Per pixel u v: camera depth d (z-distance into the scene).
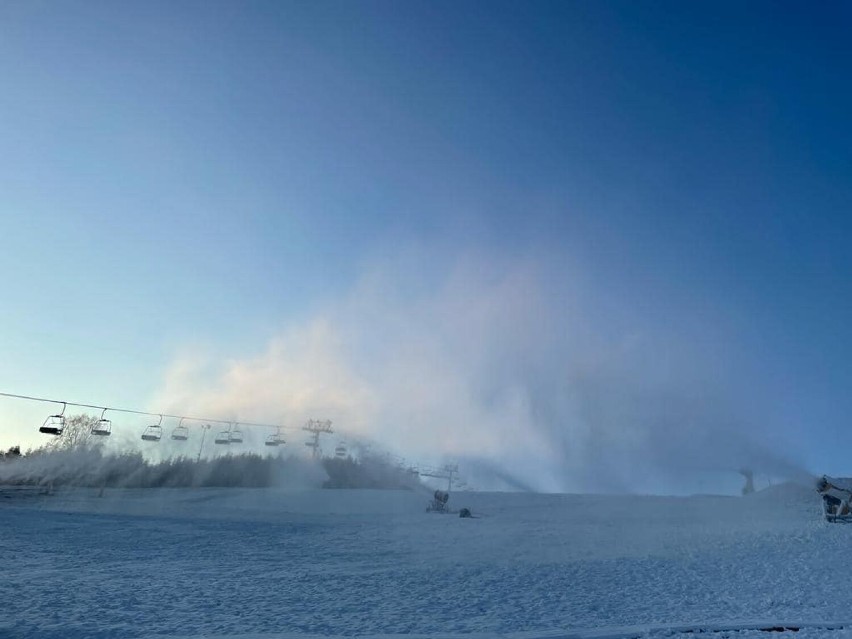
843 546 25.98
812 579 20.25
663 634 13.80
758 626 14.35
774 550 25.89
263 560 25.72
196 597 17.66
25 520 39.75
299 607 16.55
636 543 29.77
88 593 17.86
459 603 17.31
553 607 16.83
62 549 27.64
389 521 43.62
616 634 13.77
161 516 45.62
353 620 15.13
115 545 29.47
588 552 27.45
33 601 16.56
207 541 31.66
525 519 44.19
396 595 18.38
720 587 19.45
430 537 33.84
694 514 44.78
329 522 42.84
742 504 50.12
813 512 42.00
